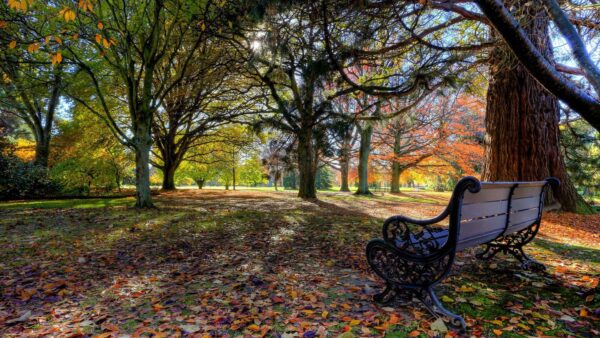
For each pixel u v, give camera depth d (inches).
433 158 916.6
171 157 804.6
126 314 96.6
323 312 93.8
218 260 159.2
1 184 482.0
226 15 285.9
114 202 443.2
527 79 289.1
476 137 745.0
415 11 209.3
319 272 137.0
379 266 103.5
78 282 126.5
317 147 484.7
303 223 273.7
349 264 148.6
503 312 91.7
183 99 568.4
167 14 379.6
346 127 422.9
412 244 95.3
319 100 453.4
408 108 408.8
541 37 258.1
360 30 224.1
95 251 177.6
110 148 616.7
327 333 81.5
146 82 362.3
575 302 97.8
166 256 167.5
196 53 448.5
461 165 789.2
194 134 764.0
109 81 490.0
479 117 764.0
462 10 223.3
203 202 482.6
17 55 318.7
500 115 302.0
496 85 305.1
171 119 691.4
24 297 109.7
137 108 370.6
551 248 169.3
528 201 130.6
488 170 311.0
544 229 223.9
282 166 544.1
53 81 373.4
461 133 758.5
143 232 230.8
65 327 87.9
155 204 433.4
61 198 518.9
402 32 268.4
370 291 111.7
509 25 88.4
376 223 273.9
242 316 93.0
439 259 89.0
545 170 288.0
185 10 315.9
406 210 402.3
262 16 202.5
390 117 427.8
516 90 292.8
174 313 96.5
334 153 475.2
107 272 140.0
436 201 590.9
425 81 277.4
